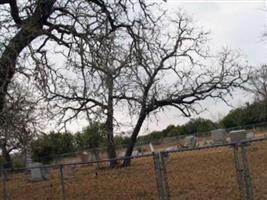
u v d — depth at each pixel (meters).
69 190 20.23
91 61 15.71
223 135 44.84
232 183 15.80
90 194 18.38
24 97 17.14
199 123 80.50
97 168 27.14
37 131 17.80
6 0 16.56
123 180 19.83
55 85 16.33
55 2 16.64
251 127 60.78
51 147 46.72
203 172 18.59
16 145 16.36
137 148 53.59
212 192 14.88
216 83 37.50
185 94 36.53
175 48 34.00
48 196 19.98
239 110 76.19
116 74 16.62
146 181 18.86
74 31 16.17
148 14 18.95
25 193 21.94
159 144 57.34
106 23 16.45
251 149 22.69
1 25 15.76
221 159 21.70
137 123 35.19
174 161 22.73
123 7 18.00
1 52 15.09
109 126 20.53
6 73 14.70
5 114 15.11
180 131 80.44
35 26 16.16
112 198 16.95
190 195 14.90
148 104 34.62
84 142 49.34
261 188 14.12
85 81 16.16
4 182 17.19
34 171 29.25
